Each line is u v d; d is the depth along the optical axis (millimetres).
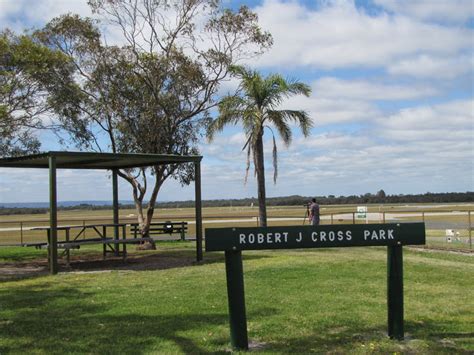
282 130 21094
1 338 6945
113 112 21797
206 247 6180
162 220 52625
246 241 6250
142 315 8227
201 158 16297
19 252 20344
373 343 6504
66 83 19438
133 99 21844
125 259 16547
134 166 18141
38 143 19391
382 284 10844
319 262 14453
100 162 16656
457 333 7031
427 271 12680
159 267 14930
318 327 7324
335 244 6414
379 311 8297
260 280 11414
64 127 20516
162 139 22312
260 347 6410
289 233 6328
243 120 20453
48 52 17922
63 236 33031
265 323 7531
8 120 17656
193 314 8242
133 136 22203
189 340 6742
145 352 6238
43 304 9289
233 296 6316
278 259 15383
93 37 21453
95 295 10102
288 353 6156
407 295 9695
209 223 45500
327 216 49875
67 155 13961
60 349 6406
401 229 6582
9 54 17109
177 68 21953
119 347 6453
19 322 7871
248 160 20984
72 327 7508
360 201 165875
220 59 21969
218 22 21641
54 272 13688
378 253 17406
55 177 13805
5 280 12680
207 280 11875
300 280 11398
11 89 17125
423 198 163375
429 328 7270
